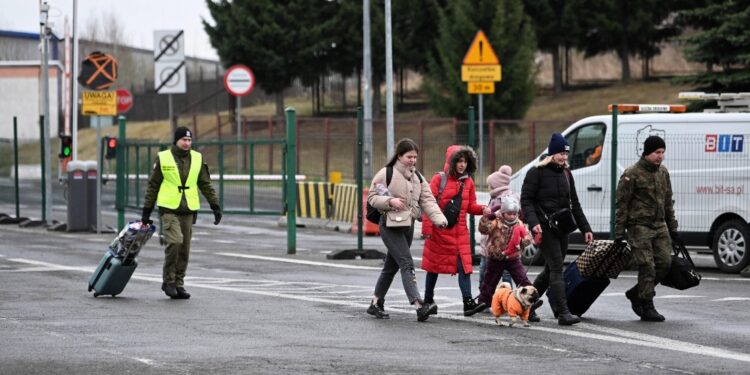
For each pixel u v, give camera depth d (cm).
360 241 5341
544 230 3212
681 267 3316
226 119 15975
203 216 8581
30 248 5888
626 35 16275
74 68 9625
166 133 16800
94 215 7244
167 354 2612
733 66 10225
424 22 15300
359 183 5319
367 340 2862
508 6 13412
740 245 4741
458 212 3316
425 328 3097
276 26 15075
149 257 5375
